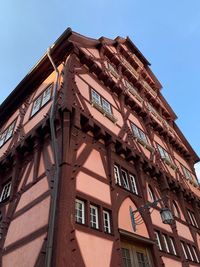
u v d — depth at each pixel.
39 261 5.58
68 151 7.14
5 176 9.61
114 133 9.88
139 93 15.55
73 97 8.51
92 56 11.90
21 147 8.97
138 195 9.26
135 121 12.91
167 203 11.35
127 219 7.96
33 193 7.38
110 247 6.61
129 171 9.83
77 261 5.51
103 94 11.05
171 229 10.46
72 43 10.17
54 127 7.93
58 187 6.38
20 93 12.09
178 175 14.55
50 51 10.45
